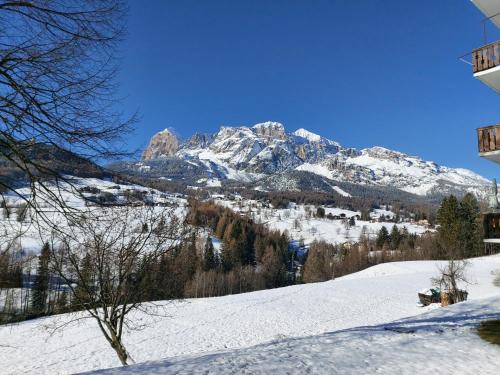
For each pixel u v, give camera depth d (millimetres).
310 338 14258
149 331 33844
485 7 13164
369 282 64438
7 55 6043
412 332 13852
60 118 6316
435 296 43656
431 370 8562
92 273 12336
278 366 8727
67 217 6598
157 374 7883
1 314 11672
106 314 12109
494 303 22375
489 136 13008
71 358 27469
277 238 132000
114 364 26406
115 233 11242
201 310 42906
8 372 25078
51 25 6223
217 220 112625
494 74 12867
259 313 41781
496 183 16016
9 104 5973
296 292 55688
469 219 94750
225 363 9047
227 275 87062
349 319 39531
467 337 12273
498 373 8359
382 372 8383
